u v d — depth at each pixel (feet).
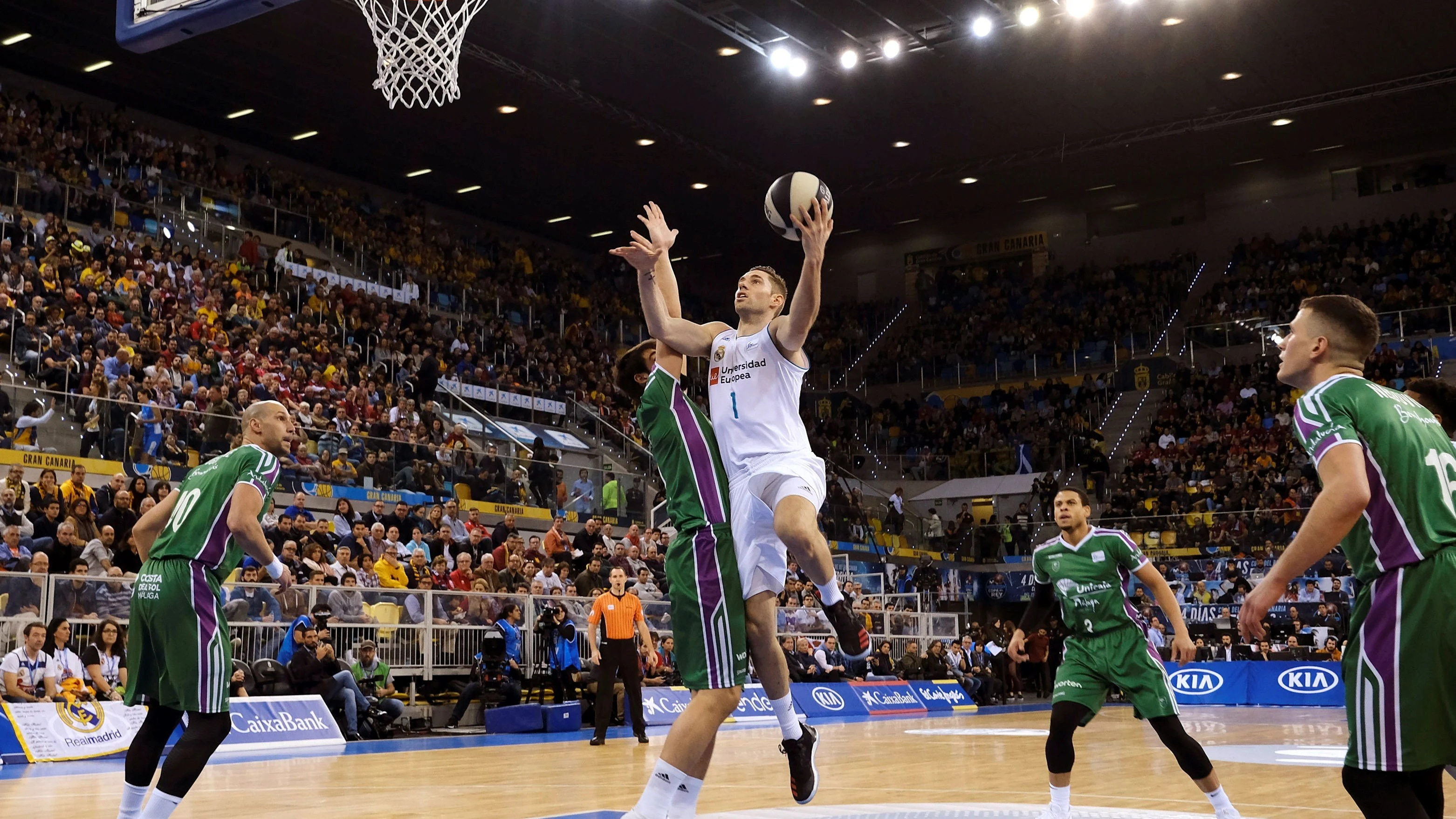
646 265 14.30
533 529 61.72
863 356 114.83
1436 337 89.66
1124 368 101.04
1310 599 68.44
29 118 70.64
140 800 14.97
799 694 51.42
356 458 55.52
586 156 91.45
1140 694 17.29
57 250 62.34
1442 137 97.14
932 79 79.20
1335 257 99.04
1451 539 9.55
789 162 95.40
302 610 38.73
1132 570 17.78
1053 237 112.16
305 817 19.66
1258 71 79.36
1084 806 20.83
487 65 73.97
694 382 71.00
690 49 73.05
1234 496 82.33
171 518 15.37
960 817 19.15
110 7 67.41
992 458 93.15
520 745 35.81
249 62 74.23
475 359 80.64
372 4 36.78
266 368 63.26
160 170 76.84
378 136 86.99
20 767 28.76
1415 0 69.00
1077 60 76.64
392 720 39.65
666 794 12.66
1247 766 29.17
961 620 76.59
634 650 36.70
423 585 45.06
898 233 119.03
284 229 80.89
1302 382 10.89
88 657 33.09
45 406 46.88
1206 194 106.22
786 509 13.29
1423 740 9.30
